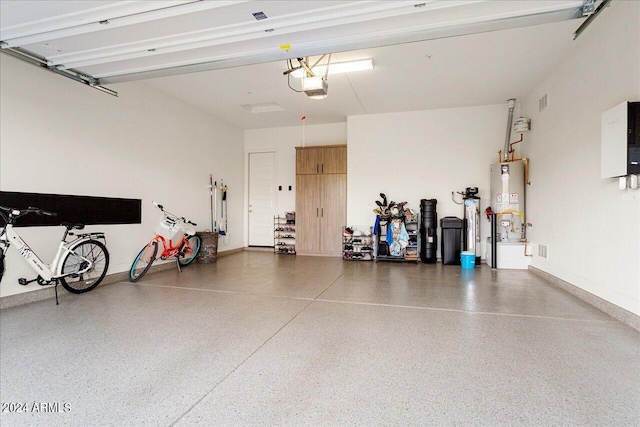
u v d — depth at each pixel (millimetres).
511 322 3043
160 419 1657
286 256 7504
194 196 6633
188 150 6461
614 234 3248
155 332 2824
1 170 3535
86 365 2236
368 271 5652
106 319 3158
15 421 1648
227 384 1988
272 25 2664
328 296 3988
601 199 3486
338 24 2646
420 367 2186
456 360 2285
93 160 4539
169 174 5945
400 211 6684
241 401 1811
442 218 6609
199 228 6793
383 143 7098
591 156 3695
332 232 7477
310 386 1961
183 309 3471
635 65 2928
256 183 8547
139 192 5289
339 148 7445
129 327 2943
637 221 2900
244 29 2723
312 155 7609
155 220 5598
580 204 3943
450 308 3484
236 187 8203
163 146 5809
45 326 2977
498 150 6516
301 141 8148
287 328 2910
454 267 6047
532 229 5641
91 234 4199
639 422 1616
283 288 4402
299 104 6488
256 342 2607
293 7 2422
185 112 6379
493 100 6246
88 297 3949
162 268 5766
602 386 1947
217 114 7180
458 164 6703
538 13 2529
